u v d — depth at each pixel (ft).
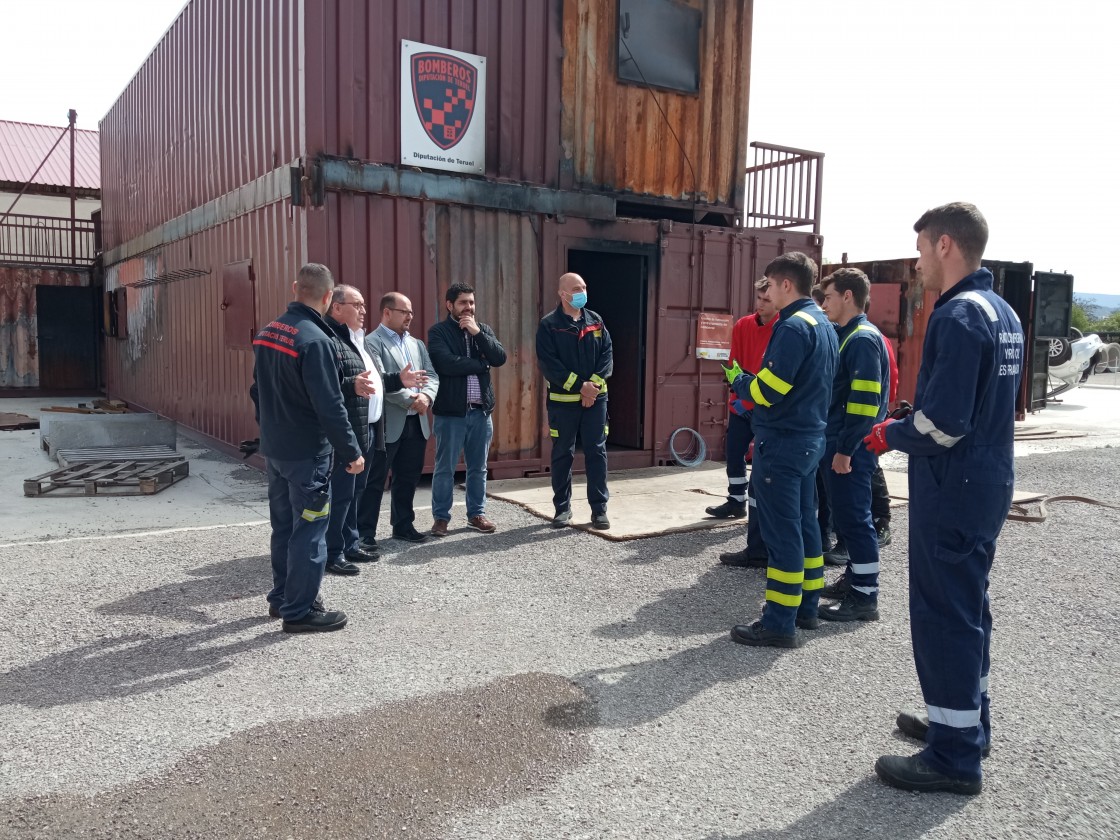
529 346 28.43
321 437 14.05
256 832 8.51
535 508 23.61
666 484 28.14
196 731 10.66
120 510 23.38
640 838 8.57
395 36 25.48
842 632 14.84
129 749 10.18
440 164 26.43
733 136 33.01
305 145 24.36
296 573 14.05
